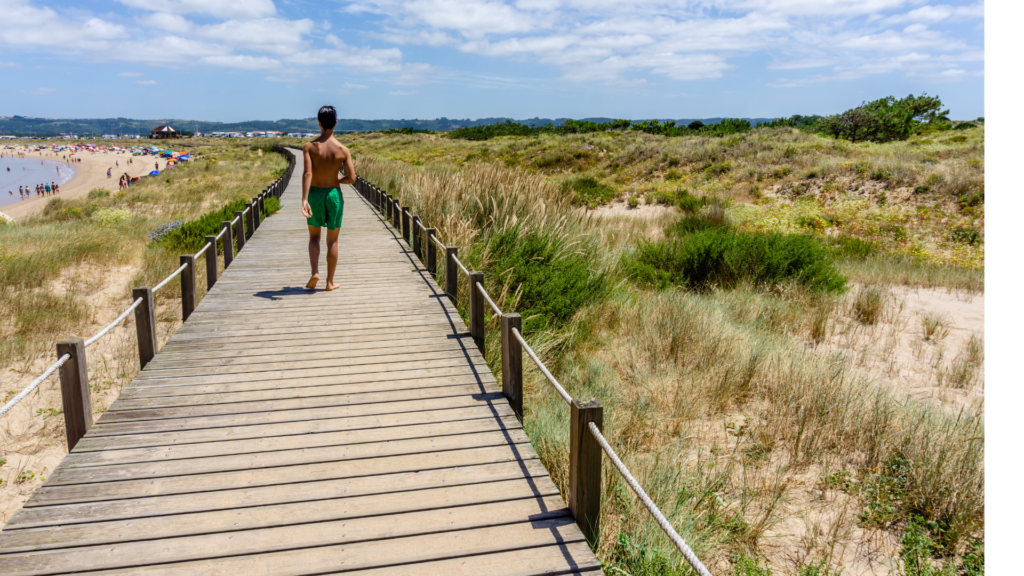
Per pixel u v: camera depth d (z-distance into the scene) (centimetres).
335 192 683
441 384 441
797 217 1764
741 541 352
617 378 589
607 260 941
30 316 805
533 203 982
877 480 411
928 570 317
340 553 254
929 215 1683
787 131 3331
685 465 421
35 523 267
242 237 1020
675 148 2939
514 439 358
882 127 3238
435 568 246
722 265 998
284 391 425
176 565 244
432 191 1099
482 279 527
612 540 327
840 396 504
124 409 391
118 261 1228
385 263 905
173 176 4391
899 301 998
